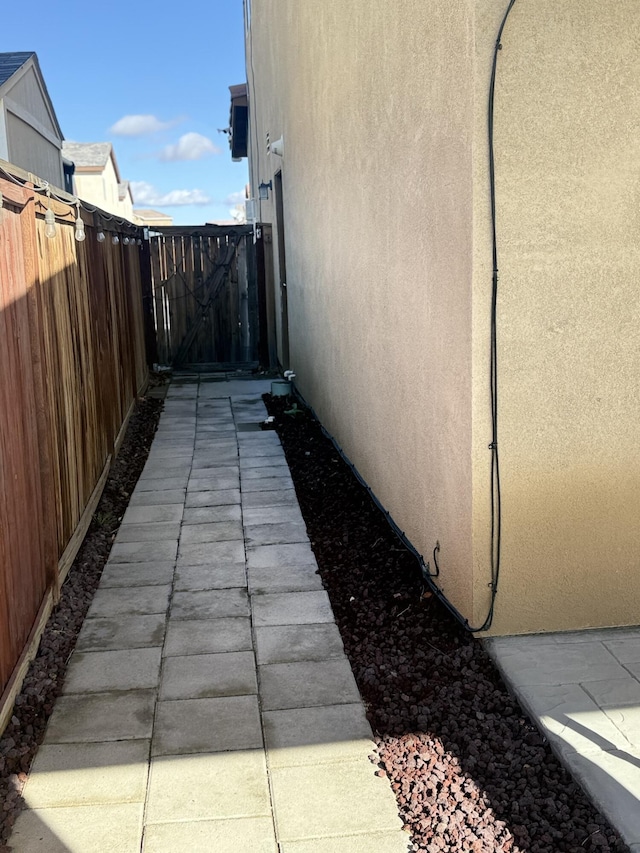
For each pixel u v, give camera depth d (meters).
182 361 11.48
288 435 7.58
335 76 5.70
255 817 2.48
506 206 3.12
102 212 6.09
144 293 11.09
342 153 5.62
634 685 3.09
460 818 2.44
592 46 3.05
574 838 2.35
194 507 5.60
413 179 3.90
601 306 3.26
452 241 3.38
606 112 3.11
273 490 5.95
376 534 4.74
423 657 3.40
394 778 2.64
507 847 2.32
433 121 3.54
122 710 3.06
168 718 3.01
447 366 3.54
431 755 2.76
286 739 2.87
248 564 4.54
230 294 11.39
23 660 3.17
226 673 3.34
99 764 2.74
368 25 4.61
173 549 4.80
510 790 2.57
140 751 2.81
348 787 2.61
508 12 2.98
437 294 3.63
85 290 5.27
